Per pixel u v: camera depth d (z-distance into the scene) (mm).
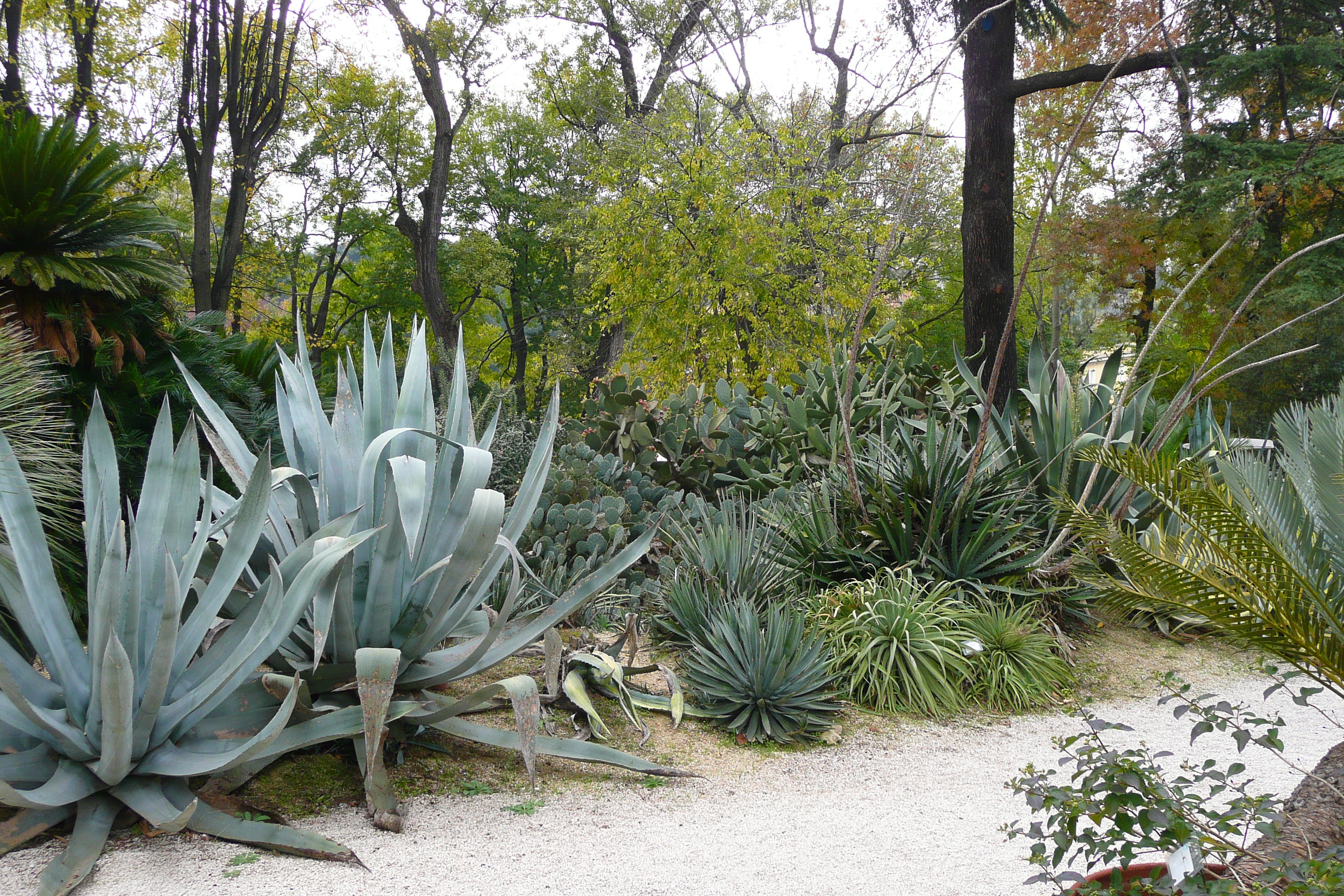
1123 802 2283
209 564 4188
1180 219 15547
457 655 4445
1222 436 8086
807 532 6711
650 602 6504
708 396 10328
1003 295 12305
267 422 6887
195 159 14594
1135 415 7820
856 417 8898
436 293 23266
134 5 16016
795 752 4645
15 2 13039
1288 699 5805
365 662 3547
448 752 4188
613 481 7867
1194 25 14961
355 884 3014
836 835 3682
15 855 3051
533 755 3744
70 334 5582
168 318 6633
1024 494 6609
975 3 12258
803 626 5242
